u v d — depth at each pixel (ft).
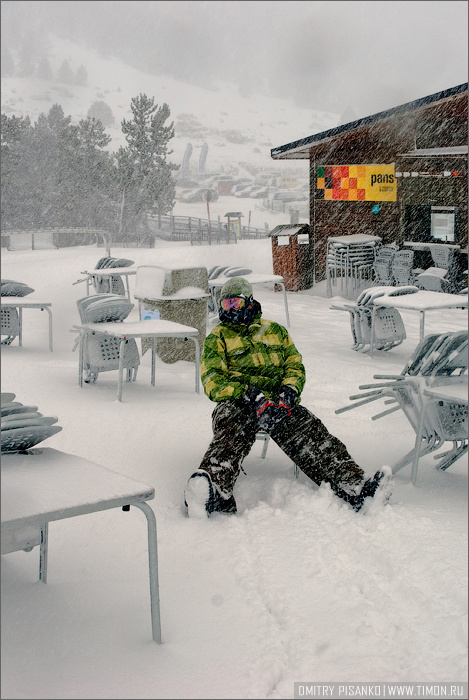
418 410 12.14
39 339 28.71
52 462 8.00
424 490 11.72
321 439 11.50
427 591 8.21
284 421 11.60
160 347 23.70
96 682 6.59
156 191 103.19
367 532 9.95
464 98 41.98
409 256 42.52
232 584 8.71
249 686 6.56
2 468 7.66
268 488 11.96
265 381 12.14
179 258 59.77
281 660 7.02
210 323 28.89
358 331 25.14
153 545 7.27
